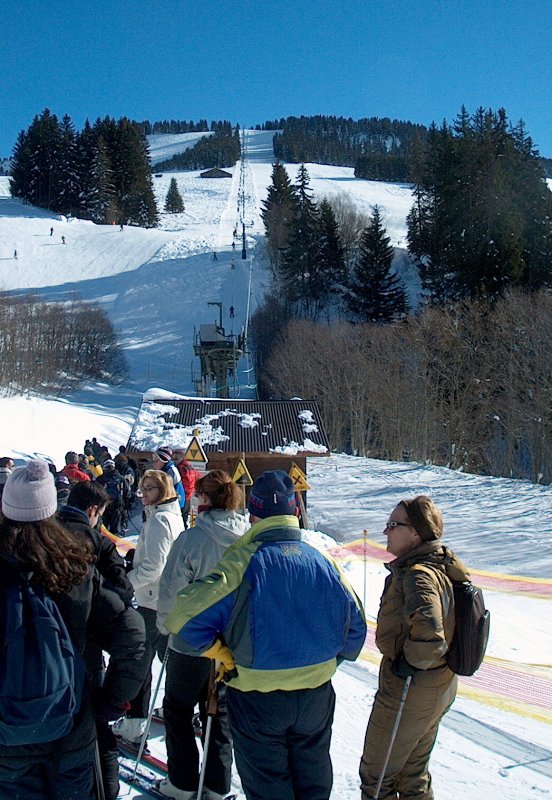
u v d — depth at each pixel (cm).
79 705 290
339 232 8300
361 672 776
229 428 2334
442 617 377
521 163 6003
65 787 288
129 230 11019
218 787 423
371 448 4672
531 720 663
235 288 8550
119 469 1739
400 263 8312
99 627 308
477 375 4184
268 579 334
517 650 984
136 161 12750
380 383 4372
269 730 330
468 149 5925
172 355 7219
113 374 6375
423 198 9200
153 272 9144
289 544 349
